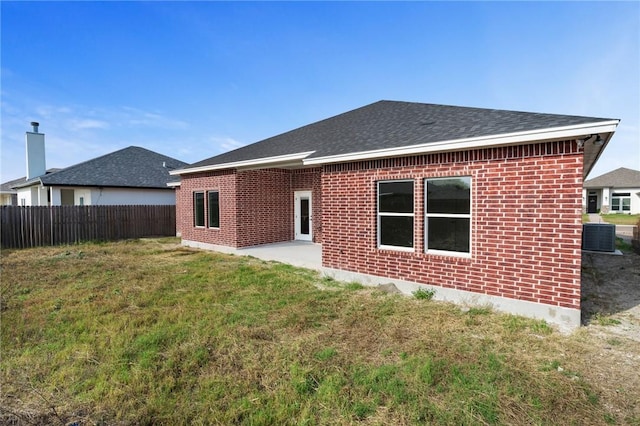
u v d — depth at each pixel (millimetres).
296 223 14445
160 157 25641
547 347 4438
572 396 3318
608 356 4184
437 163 6547
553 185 5273
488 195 5938
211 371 3943
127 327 5324
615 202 38125
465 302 6227
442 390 3469
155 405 3299
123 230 17531
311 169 13750
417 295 6707
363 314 5723
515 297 5684
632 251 12625
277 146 12398
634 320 5434
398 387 3518
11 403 3404
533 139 5184
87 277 8820
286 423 3012
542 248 5398
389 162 7270
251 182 12914
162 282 8148
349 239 8102
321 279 8375
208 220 13852
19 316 5867
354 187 7953
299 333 5016
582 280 8086
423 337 4738
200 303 6473
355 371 3861
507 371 3805
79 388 3646
